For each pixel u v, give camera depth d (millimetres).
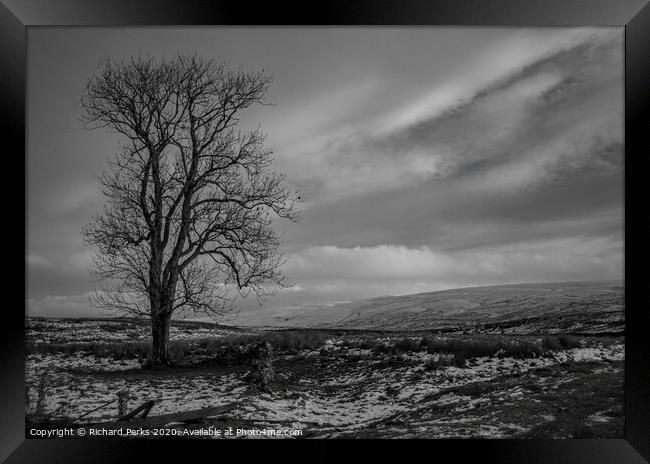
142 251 21766
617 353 18328
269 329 42469
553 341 19578
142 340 32156
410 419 12094
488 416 11547
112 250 21469
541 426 10766
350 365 19156
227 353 21359
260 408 13203
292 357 21078
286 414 12875
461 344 19766
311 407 13773
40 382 15906
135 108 22844
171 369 19438
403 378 16625
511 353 18516
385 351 20875
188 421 12016
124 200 22062
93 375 18188
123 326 40344
